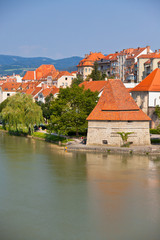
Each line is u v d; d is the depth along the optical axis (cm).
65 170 7812
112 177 7262
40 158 9031
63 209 5603
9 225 5088
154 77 13712
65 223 5150
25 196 6147
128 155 9281
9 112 13300
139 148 9512
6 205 5753
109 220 5262
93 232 4909
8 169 7912
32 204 5791
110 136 9931
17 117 13238
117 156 9175
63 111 11444
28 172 7662
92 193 6312
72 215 5397
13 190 6462
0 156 9288
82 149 9869
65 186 6688
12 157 9156
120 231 4944
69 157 9125
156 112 12675
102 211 5547
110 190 6475
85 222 5175
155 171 7719
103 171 7725
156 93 13388
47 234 4856
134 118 9912
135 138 9931
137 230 4975
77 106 11581
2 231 4925
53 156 9256
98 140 10062
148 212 5519
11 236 4809
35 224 5112
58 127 11412
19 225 5084
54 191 6419
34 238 4766
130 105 10100
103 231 4944
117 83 10338
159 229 5006
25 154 9556
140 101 13812
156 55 19925
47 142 11862
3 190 6469
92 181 7000
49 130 12125
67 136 11900
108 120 9925
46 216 5362
